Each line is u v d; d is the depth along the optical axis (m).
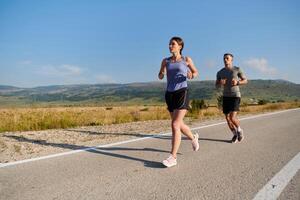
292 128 11.62
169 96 5.85
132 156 6.57
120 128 12.08
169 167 5.64
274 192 4.27
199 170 5.43
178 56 5.93
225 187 4.48
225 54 8.64
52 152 7.04
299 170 5.45
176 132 5.75
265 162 6.04
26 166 5.70
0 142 8.53
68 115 16.94
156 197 4.07
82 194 4.20
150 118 17.89
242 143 8.27
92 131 11.17
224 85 8.54
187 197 4.07
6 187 4.51
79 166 5.70
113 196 4.11
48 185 4.59
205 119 16.02
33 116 16.88
